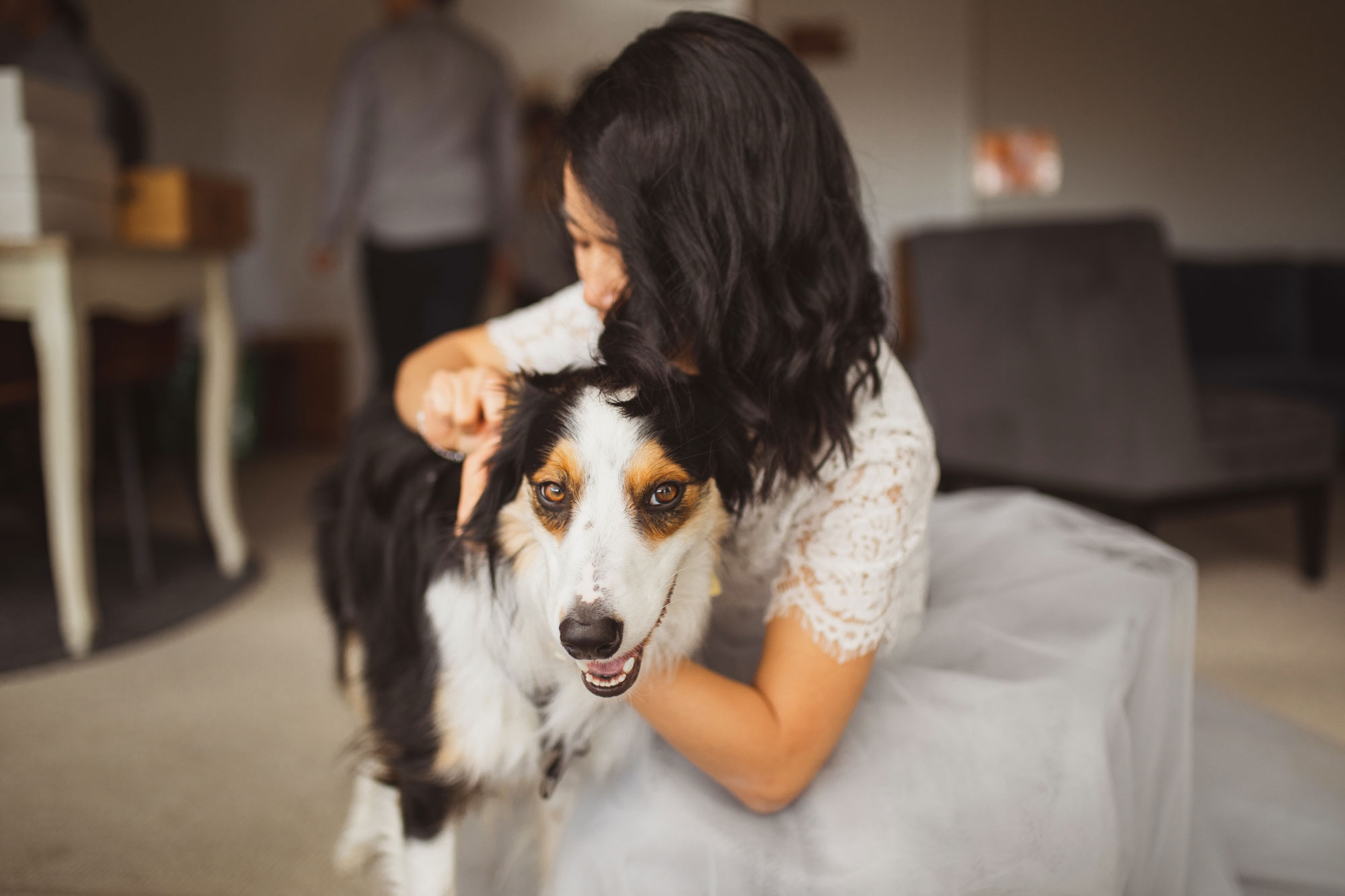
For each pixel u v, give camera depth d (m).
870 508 1.00
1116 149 5.59
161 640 2.43
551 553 0.91
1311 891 1.26
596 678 0.87
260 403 5.16
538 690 1.04
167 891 1.44
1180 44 5.44
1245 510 3.79
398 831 1.22
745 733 0.95
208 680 2.19
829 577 1.00
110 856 1.53
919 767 1.07
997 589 1.34
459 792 1.09
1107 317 2.66
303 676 2.23
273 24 5.55
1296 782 1.45
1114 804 1.07
